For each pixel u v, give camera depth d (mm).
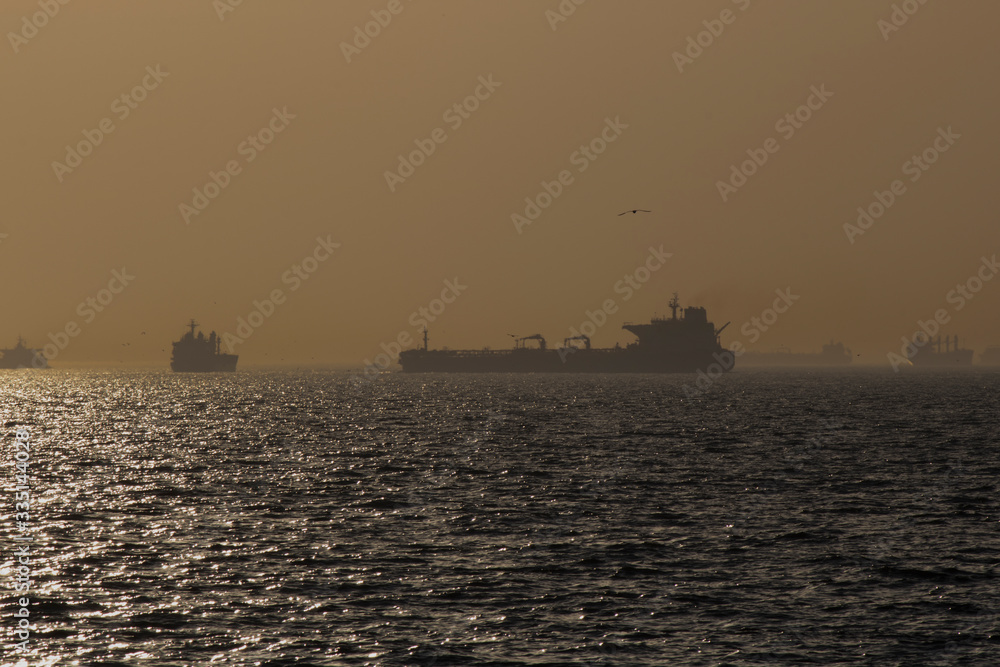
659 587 129625
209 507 192500
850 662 101438
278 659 101562
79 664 99875
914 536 162375
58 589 126875
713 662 101250
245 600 122562
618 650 104688
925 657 102875
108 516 181375
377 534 164625
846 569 139250
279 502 198875
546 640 108062
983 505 193250
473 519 179250
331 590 127625
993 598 123750
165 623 113125
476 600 123312
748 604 121875
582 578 134500
